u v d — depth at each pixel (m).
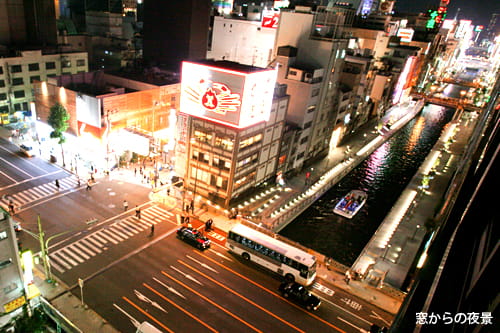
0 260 30.41
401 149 106.06
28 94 83.50
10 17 88.31
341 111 91.12
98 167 63.31
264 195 64.69
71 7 145.75
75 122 63.62
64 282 38.16
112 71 79.81
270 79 54.78
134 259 42.88
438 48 196.75
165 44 103.31
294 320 36.78
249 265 44.56
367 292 41.94
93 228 47.72
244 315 36.69
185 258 44.25
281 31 76.38
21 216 48.12
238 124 51.56
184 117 57.91
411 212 66.00
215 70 51.41
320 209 67.81
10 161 62.66
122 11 139.25
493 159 7.70
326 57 72.31
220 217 54.22
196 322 35.09
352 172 86.19
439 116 147.50
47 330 32.81
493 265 5.72
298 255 42.16
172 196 58.31
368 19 140.50
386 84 120.69
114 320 34.16
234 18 126.38
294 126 72.25
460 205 9.37
